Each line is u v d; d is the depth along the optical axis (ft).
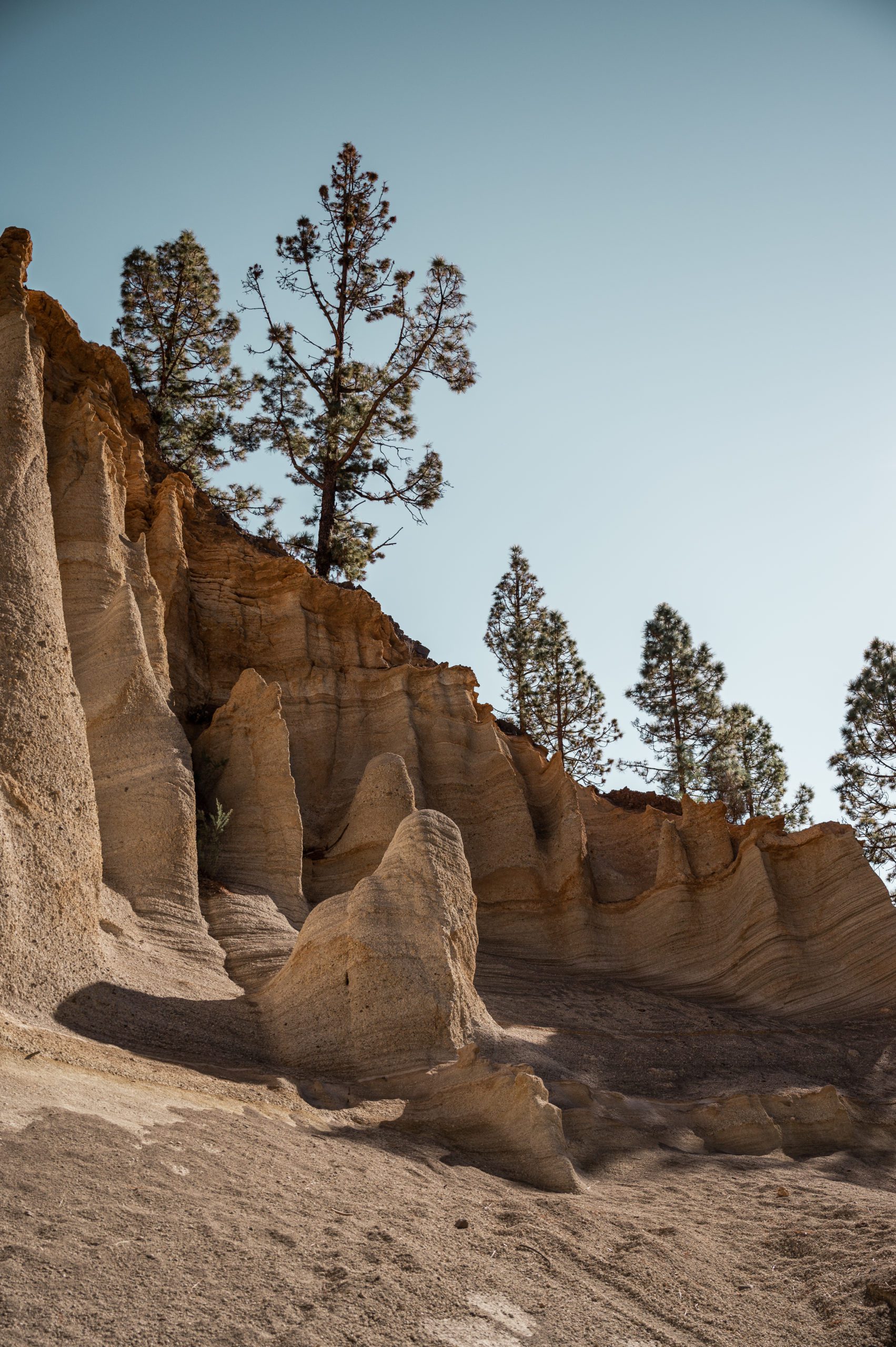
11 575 52.19
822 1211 35.78
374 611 96.84
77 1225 22.85
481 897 82.53
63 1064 33.86
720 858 84.43
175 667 81.61
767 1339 25.80
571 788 88.63
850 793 127.95
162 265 133.39
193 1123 32.78
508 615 169.78
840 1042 65.05
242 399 131.85
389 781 76.07
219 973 54.13
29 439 59.47
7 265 66.95
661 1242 31.04
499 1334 23.08
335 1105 42.24
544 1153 38.06
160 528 86.43
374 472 129.39
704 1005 73.26
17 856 43.11
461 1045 48.70
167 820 58.70
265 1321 21.07
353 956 49.32
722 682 156.76
